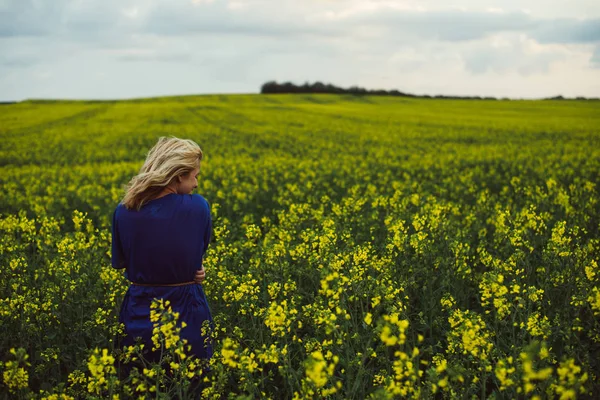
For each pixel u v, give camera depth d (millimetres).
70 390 4055
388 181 16172
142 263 4070
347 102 79375
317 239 6312
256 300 5203
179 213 4059
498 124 42375
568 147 26094
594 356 4609
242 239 7398
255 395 4223
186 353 4105
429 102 79375
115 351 4254
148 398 3877
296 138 33156
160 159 4070
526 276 6035
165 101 81312
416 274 5973
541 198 10875
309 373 2834
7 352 4875
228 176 17250
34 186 15680
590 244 6266
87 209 12680
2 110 62969
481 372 3893
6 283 5926
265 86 128125
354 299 4867
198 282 4316
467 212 10641
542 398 3320
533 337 4598
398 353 2979
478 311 5945
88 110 61875
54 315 5215
